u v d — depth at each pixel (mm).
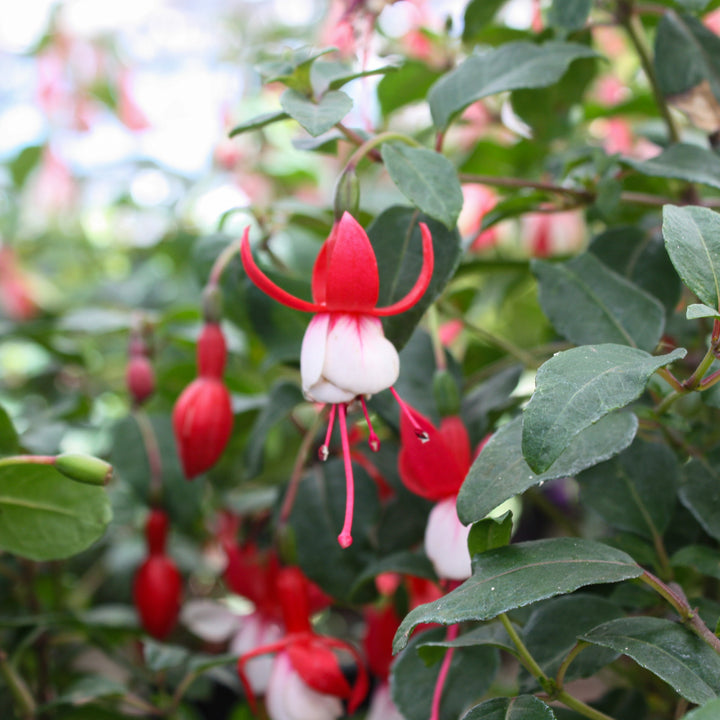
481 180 381
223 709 509
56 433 465
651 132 460
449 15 439
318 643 380
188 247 557
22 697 404
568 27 384
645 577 299
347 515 304
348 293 311
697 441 361
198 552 560
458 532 336
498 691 468
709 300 294
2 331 510
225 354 400
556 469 305
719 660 296
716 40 387
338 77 341
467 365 488
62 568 503
